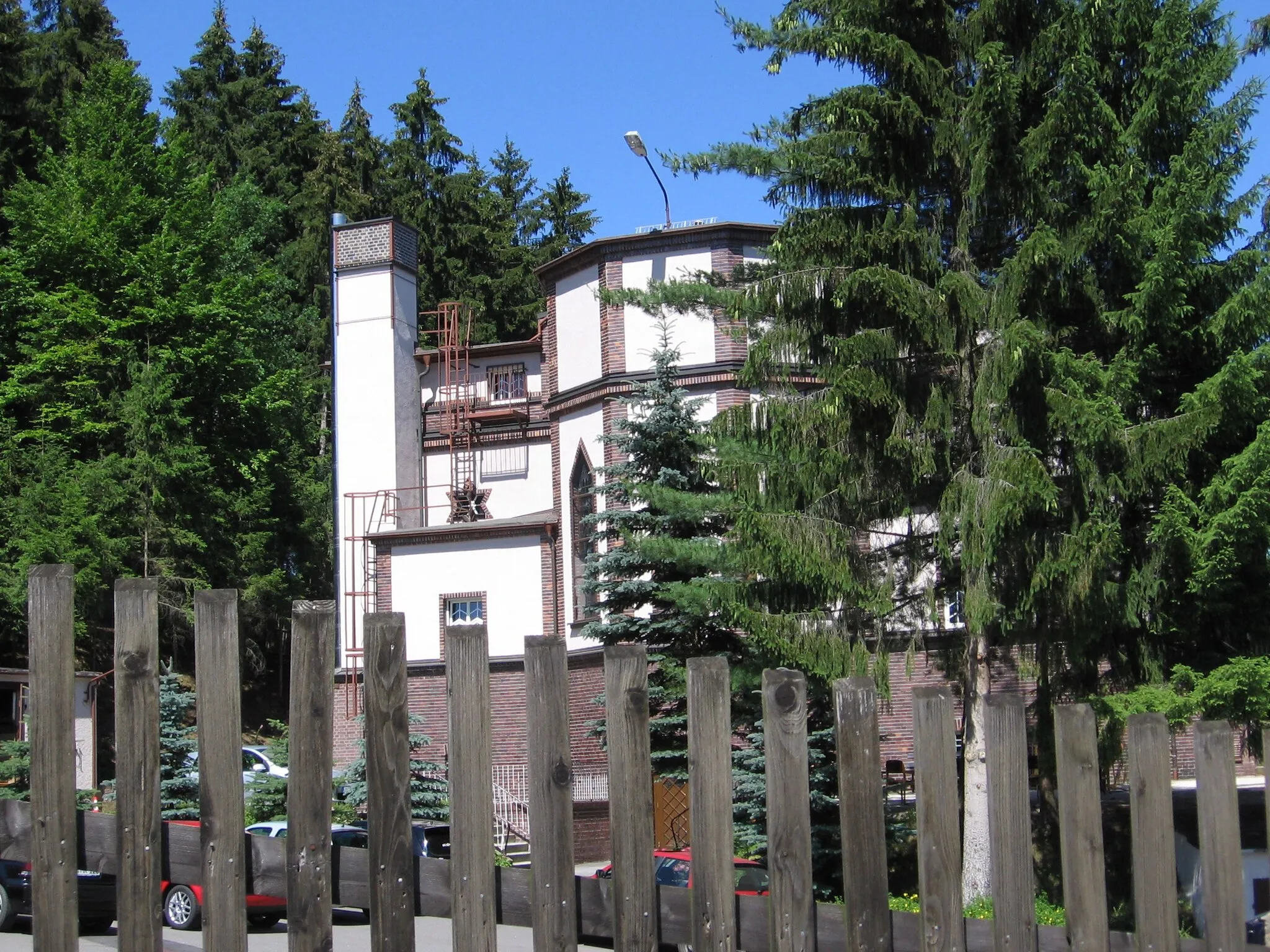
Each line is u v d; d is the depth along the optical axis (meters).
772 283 19.45
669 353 25.66
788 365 20.03
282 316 60.28
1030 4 19.56
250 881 4.95
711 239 34.84
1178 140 20.08
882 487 20.05
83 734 30.19
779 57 21.23
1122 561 19.55
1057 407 17.70
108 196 46.06
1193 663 19.69
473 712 5.02
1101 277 20.00
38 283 45.16
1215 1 20.09
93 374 43.56
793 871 5.23
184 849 4.88
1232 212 19.23
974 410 18.52
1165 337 19.14
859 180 19.89
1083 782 5.76
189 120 69.00
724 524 24.27
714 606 20.53
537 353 42.53
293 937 4.73
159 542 39.91
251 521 47.09
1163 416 20.11
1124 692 19.12
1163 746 5.96
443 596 37.59
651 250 35.34
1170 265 18.34
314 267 65.25
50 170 47.12
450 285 67.81
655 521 24.28
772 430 19.34
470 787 4.98
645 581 24.59
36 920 4.63
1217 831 6.05
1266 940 11.94
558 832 5.06
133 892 4.64
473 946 4.88
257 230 59.69
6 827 4.83
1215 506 17.92
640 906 5.06
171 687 25.56
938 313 18.69
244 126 69.06
